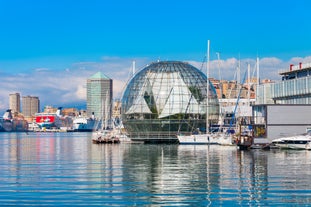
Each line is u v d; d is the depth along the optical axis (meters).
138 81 155.50
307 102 125.25
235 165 61.19
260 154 80.69
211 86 159.25
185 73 156.00
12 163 67.38
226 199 37.78
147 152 90.25
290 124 101.06
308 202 36.56
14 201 37.28
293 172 53.09
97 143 139.38
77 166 61.94
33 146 125.69
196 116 152.12
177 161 68.12
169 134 148.50
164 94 151.12
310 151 88.38
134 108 151.38
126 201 37.28
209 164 62.84
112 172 54.53
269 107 101.06
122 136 144.88
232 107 164.25
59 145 130.12
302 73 131.75
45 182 46.47
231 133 123.19
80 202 36.97
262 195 39.16
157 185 44.31
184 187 43.16
